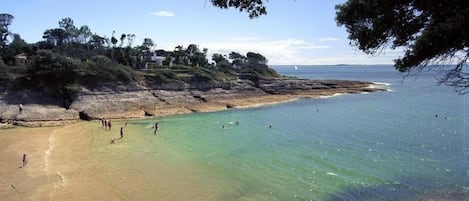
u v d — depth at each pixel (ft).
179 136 181.16
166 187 105.50
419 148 146.61
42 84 257.14
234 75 375.66
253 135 181.98
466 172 113.60
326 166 123.54
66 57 282.15
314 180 109.70
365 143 158.10
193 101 301.84
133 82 284.82
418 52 33.01
